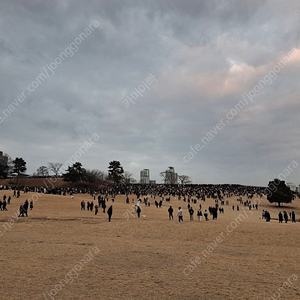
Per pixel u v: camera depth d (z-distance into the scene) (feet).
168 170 589.73
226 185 548.31
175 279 38.27
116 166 440.04
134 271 42.06
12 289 32.55
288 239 79.71
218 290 33.83
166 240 73.97
